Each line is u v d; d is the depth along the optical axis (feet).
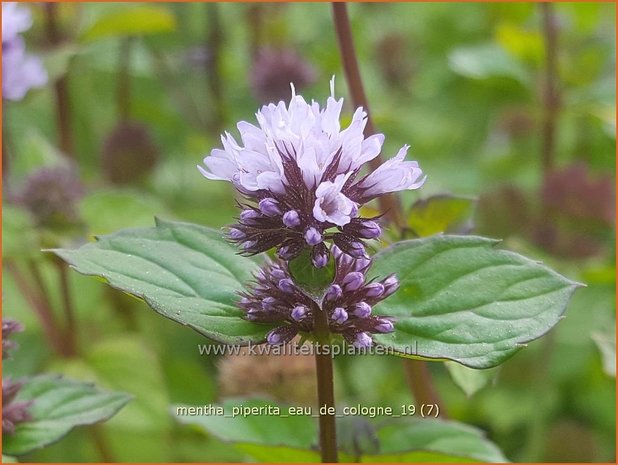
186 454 0.78
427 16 1.34
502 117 1.00
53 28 0.87
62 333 0.77
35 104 1.16
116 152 0.96
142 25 0.84
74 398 0.53
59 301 0.85
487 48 1.02
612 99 0.91
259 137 0.40
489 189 0.86
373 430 0.54
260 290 0.42
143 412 0.73
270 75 0.99
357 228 0.40
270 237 0.40
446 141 1.14
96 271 0.41
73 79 1.09
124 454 0.77
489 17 1.25
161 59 1.13
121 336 0.80
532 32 0.93
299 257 0.40
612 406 0.86
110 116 1.17
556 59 0.93
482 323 0.41
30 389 0.53
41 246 0.73
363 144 0.41
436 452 0.51
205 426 0.56
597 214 0.83
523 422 0.85
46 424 0.52
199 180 1.07
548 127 0.95
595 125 1.05
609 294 0.83
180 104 1.12
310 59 1.23
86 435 0.79
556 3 0.98
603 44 1.00
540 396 0.80
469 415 0.87
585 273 0.79
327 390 0.43
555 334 0.82
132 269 0.42
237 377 0.70
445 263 0.43
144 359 0.75
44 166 0.79
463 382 0.50
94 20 0.90
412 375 0.61
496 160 1.01
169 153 1.14
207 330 0.40
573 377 0.87
